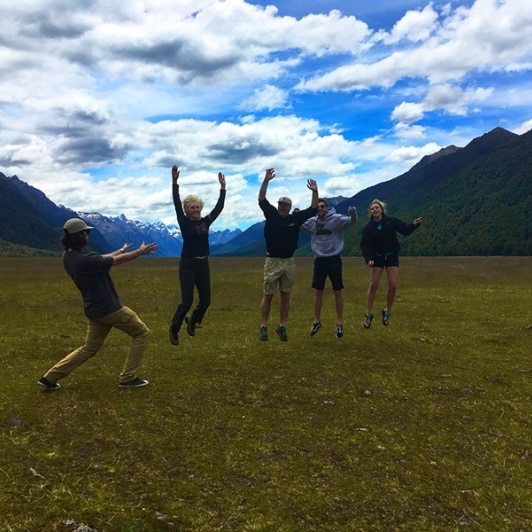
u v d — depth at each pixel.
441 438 5.11
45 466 4.14
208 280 7.63
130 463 4.26
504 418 5.73
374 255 9.59
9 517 3.33
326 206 9.20
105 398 5.98
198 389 6.45
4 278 24.97
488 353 9.09
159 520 3.38
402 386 6.89
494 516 3.67
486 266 39.75
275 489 3.92
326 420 5.51
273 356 8.45
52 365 7.68
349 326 11.74
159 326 11.73
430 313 14.23
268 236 8.51
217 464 4.32
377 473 4.28
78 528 3.23
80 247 6.06
